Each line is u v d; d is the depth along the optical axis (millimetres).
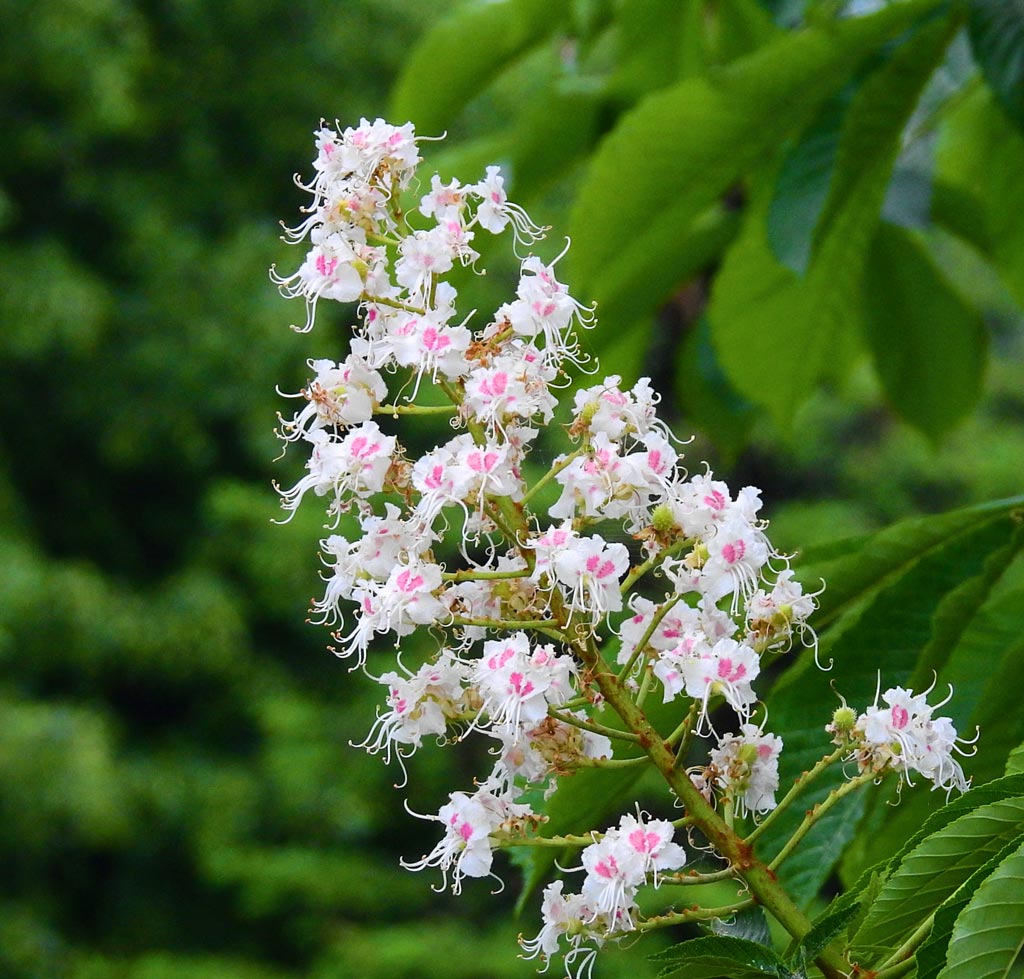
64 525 6516
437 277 1243
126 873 6223
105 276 6398
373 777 5773
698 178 1583
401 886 5660
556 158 1900
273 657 6277
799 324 1717
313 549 5891
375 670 5902
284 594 5961
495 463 1209
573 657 1224
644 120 1552
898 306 2068
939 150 2061
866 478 6324
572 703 1222
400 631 1221
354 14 6656
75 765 5379
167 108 6492
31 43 6043
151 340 6086
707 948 1195
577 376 1321
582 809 1354
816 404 6113
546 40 1900
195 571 6055
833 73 1530
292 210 6680
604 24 1891
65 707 5543
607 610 1206
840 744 1232
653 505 1233
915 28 1523
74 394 6152
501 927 5379
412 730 1229
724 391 2184
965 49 1871
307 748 5801
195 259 6199
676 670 1215
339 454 1222
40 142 6172
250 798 5789
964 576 1389
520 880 5566
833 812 1375
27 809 5371
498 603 1233
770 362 1756
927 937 1205
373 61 6711
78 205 6402
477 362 1224
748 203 1731
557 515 1227
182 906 6250
